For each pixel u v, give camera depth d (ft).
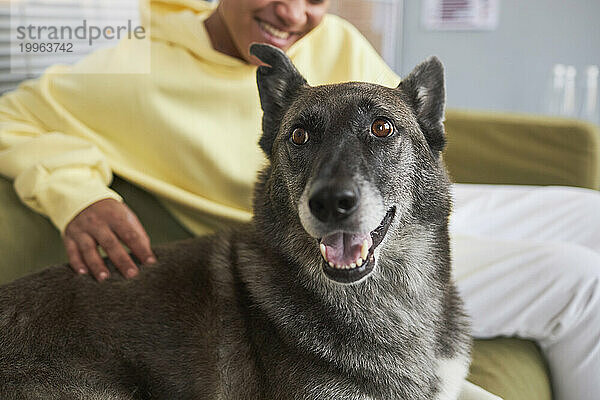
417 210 4.55
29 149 5.94
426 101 4.71
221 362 4.46
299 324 4.34
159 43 6.59
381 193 4.19
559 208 7.11
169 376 4.53
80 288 4.78
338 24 7.37
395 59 15.74
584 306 5.47
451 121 9.02
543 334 5.61
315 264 4.41
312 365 4.25
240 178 6.38
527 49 14.76
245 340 4.45
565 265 5.56
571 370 5.59
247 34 6.39
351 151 4.14
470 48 15.26
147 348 4.54
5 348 4.46
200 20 6.62
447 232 4.78
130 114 6.29
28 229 5.93
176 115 6.33
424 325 4.57
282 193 4.48
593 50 14.19
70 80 6.40
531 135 8.61
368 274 4.17
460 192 7.52
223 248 4.92
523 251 5.78
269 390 4.27
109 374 4.48
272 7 6.23
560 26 14.35
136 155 6.45
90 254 5.06
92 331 4.55
